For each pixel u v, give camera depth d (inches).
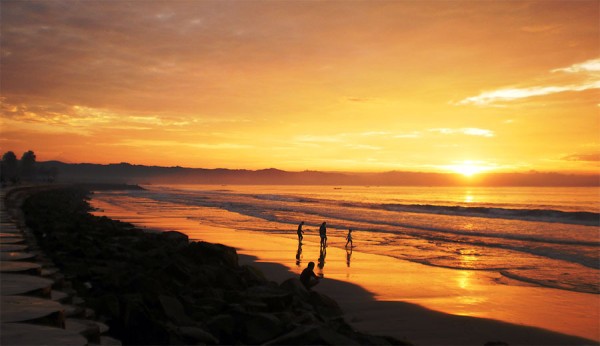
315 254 861.8
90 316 260.7
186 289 383.2
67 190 3344.0
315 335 260.4
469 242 1059.3
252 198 3922.2
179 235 812.0
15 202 1459.2
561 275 677.3
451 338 382.6
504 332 402.0
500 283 618.5
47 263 426.0
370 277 648.4
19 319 185.6
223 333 283.3
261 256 828.6
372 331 397.4
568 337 394.6
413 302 500.4
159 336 257.0
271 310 345.1
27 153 7780.5
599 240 1086.4
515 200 4148.6
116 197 3917.3
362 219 1710.1
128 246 673.6
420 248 964.0
